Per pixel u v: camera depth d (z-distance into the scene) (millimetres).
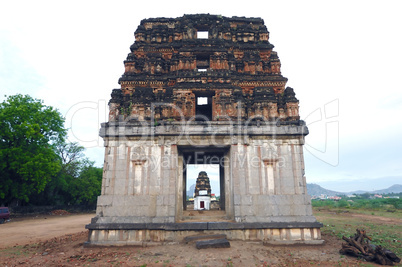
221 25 20984
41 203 46312
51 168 35594
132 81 18938
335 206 55406
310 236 14703
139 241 14367
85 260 12156
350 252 12766
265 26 22016
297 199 15258
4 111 33500
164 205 14891
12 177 35188
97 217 14781
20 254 13641
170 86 18797
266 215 15000
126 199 15086
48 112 39250
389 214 38531
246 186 15391
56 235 20344
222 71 18953
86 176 50531
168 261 11578
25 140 34875
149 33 21312
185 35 20703
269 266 11133
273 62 19922
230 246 13422
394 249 14555
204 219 16078
